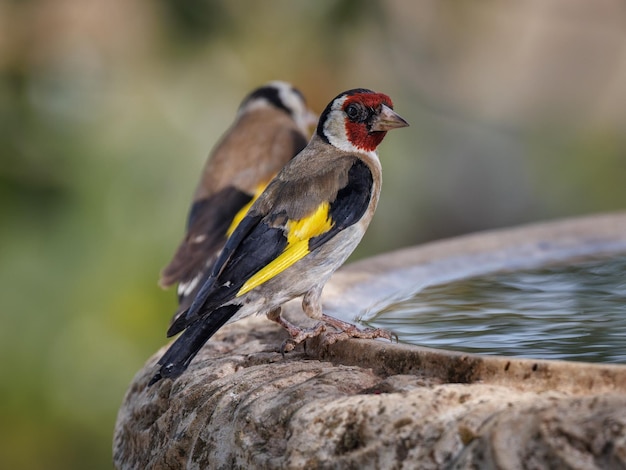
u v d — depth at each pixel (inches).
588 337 264.7
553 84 794.2
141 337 449.7
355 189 289.7
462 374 210.8
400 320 292.5
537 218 692.7
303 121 470.6
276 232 274.8
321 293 302.0
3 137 449.4
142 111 476.1
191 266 388.5
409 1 604.7
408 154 545.6
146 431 248.2
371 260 358.6
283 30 501.7
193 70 489.4
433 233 641.0
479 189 689.0
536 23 811.4
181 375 250.4
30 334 433.1
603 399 178.9
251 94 472.7
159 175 465.7
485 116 742.5
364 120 308.2
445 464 183.8
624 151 725.3
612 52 804.0
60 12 499.2
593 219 394.9
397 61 582.6
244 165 427.5
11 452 443.8
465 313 299.3
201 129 482.3
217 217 408.5
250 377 231.8
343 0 504.7
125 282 446.0
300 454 199.8
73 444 451.2
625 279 340.5
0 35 473.7
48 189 441.4
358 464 192.9
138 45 490.9
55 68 475.5
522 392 199.0
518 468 173.3
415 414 192.2
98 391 447.2
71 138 459.2
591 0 812.0
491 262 363.6
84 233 442.9
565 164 709.3
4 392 434.6
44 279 434.9
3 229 432.5
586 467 168.2
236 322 296.0
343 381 218.8
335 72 514.3
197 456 222.8
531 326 279.6
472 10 678.5
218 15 485.4
